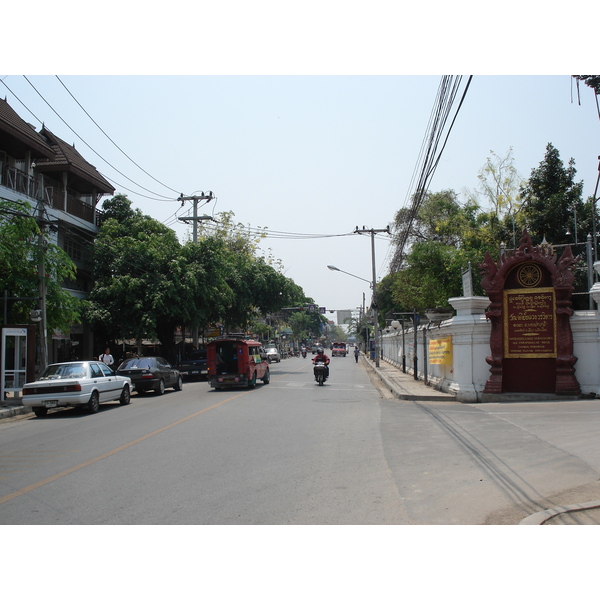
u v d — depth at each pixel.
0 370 18.05
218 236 45.56
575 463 7.99
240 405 17.30
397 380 25.53
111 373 18.25
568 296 15.81
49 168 28.94
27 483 7.71
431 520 5.85
